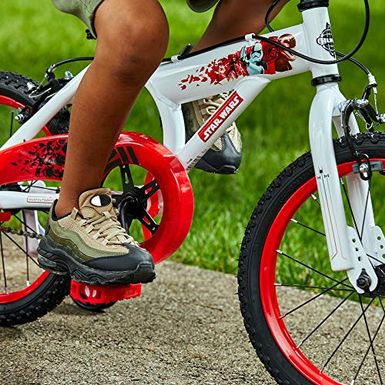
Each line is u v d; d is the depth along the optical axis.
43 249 3.85
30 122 4.18
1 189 4.30
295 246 6.04
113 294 3.79
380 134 3.54
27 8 16.23
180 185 3.86
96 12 3.45
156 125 8.84
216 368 4.23
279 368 3.72
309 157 3.68
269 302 3.76
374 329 4.91
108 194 3.74
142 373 4.12
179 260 5.98
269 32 3.78
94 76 3.44
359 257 3.53
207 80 3.88
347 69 12.11
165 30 3.41
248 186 7.44
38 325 4.61
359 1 17.83
